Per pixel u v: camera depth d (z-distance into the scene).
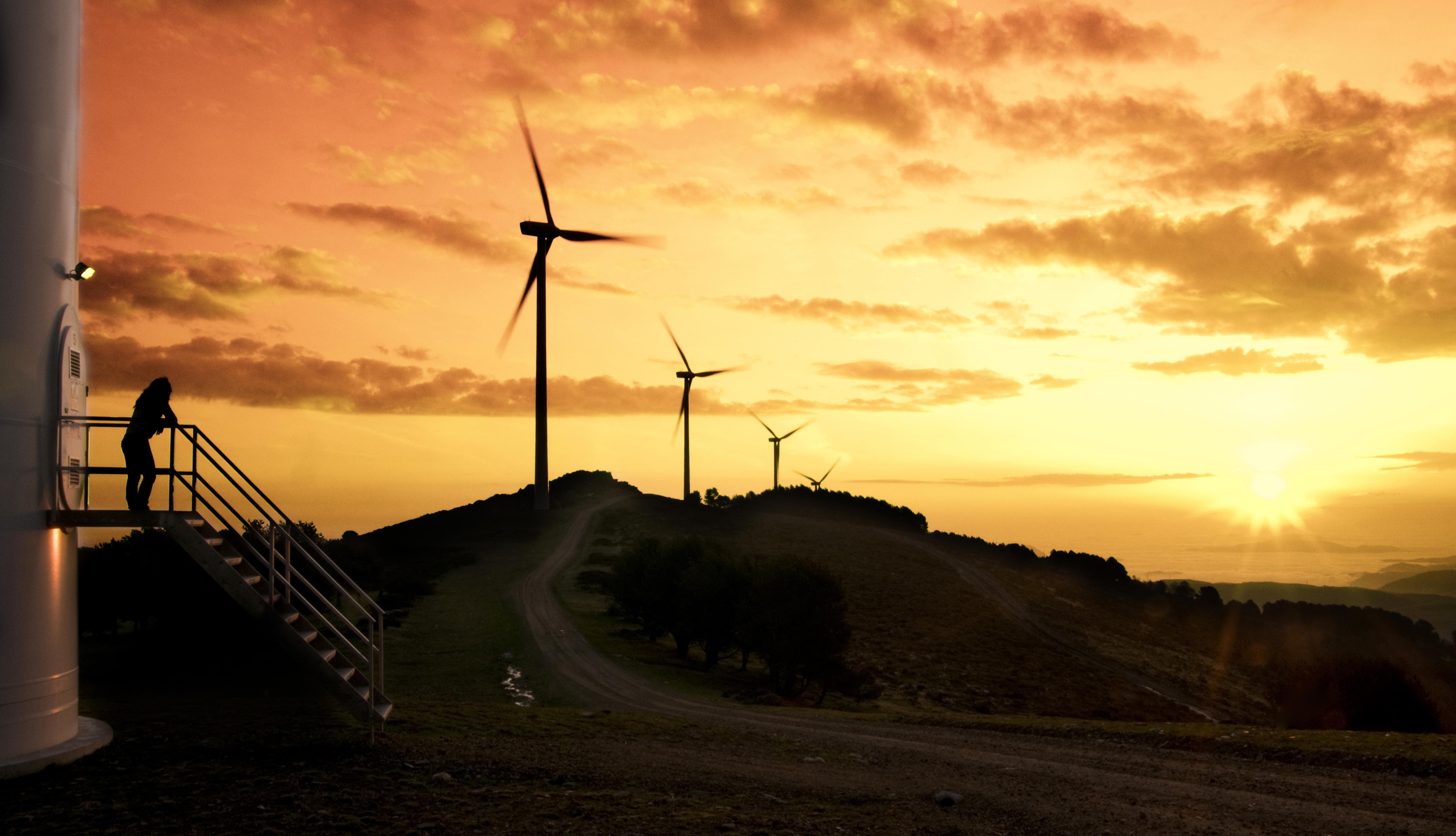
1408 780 14.00
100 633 47.56
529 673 47.97
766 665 56.00
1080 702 67.50
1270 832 11.00
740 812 11.27
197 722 14.91
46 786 10.66
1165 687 76.62
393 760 12.87
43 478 11.92
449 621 66.81
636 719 20.77
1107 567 128.38
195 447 13.40
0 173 11.52
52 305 12.16
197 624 30.80
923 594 99.94
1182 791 13.57
